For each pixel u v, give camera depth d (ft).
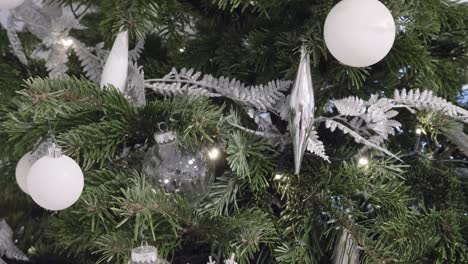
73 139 3.18
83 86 3.19
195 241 3.50
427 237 3.33
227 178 3.47
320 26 3.21
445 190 3.65
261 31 3.58
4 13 3.80
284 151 3.53
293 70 3.30
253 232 3.16
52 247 4.07
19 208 4.20
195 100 3.18
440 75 3.62
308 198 3.39
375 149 3.49
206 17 3.80
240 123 3.49
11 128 3.28
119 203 3.05
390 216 3.38
